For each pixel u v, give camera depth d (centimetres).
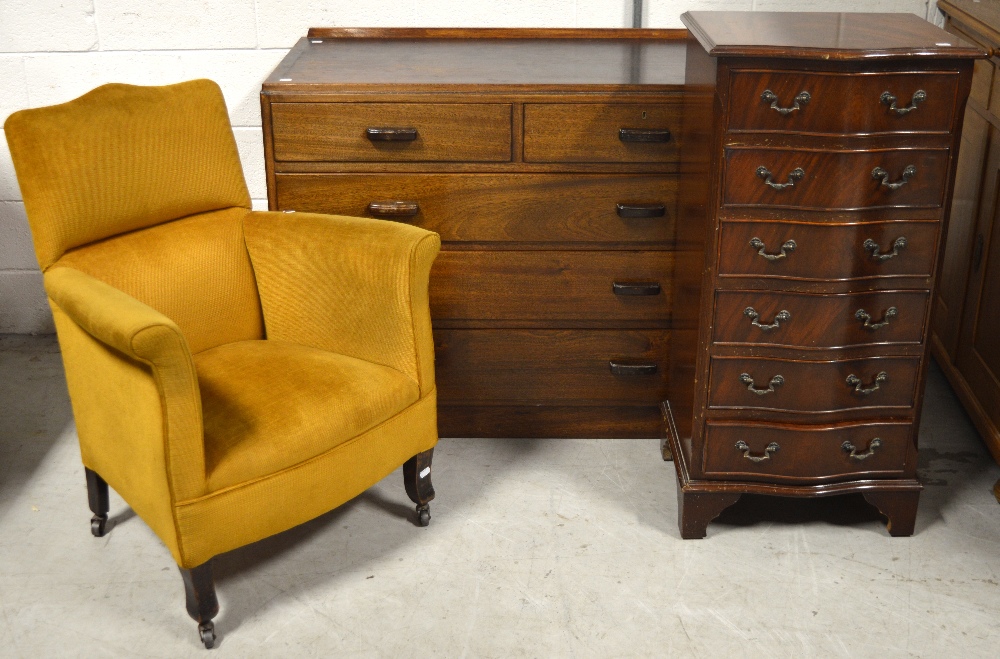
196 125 217
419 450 219
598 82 228
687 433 225
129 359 174
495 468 252
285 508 192
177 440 173
